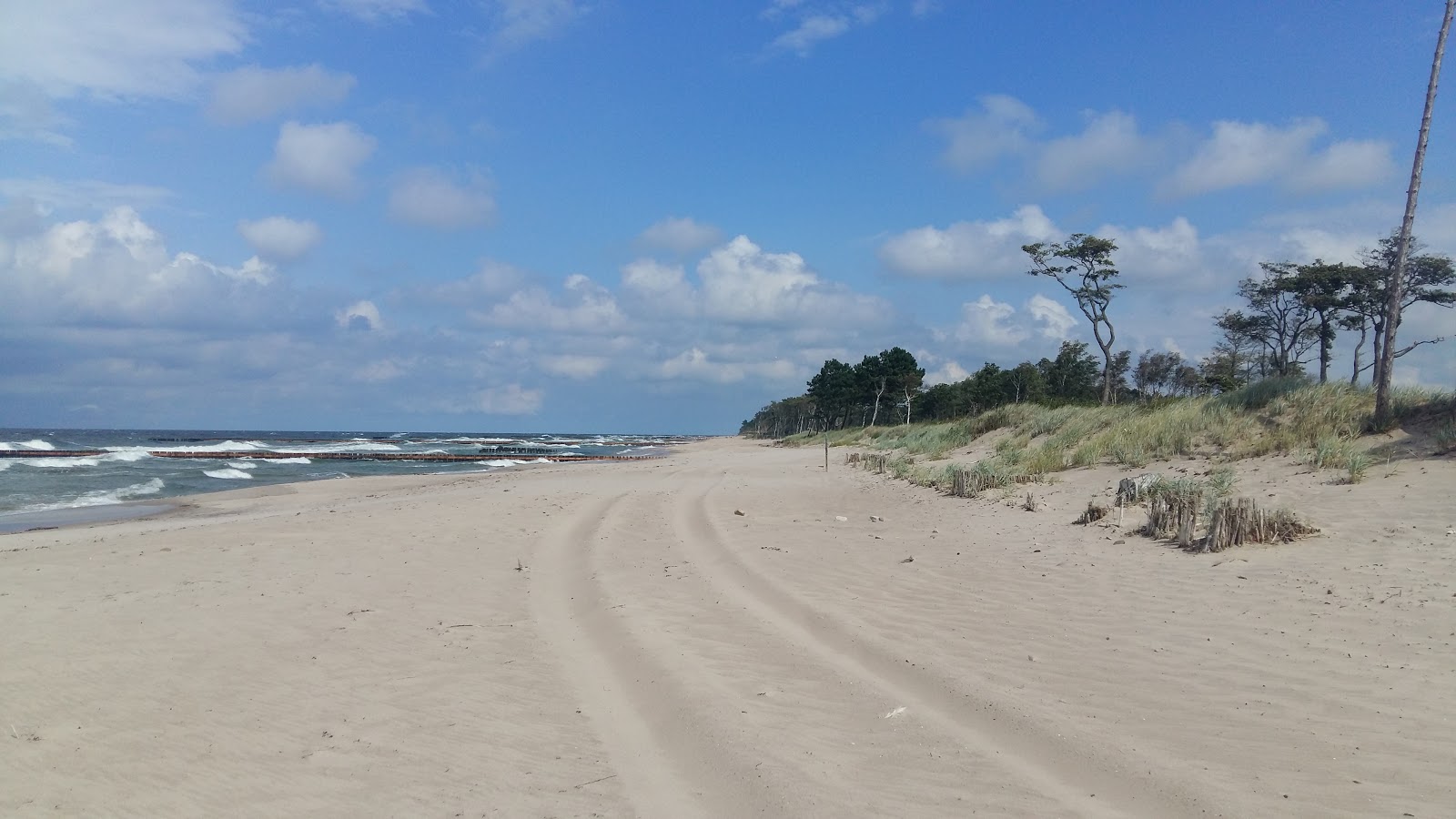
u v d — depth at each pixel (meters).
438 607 9.09
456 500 19.17
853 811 4.52
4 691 6.51
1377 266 36.41
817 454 45.75
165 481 32.94
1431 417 13.93
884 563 10.93
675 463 40.06
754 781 4.91
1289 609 7.56
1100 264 39.81
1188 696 5.88
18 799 4.81
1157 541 10.83
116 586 9.98
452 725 5.88
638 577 10.43
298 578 10.43
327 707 6.22
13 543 14.42
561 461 52.91
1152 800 4.53
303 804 4.75
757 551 12.02
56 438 114.38
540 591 9.88
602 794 4.84
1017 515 14.12
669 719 5.93
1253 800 4.44
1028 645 7.22
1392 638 6.59
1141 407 23.73
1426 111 14.05
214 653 7.44
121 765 5.26
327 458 56.12
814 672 6.80
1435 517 9.77
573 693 6.52
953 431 32.50
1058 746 5.24
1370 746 4.93
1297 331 42.19
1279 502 11.83
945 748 5.32
